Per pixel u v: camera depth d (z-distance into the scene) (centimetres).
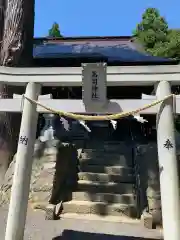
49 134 1002
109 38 1484
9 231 428
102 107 443
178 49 1175
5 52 732
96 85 427
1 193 732
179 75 436
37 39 1465
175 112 427
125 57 862
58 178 755
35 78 478
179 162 673
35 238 526
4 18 771
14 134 759
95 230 582
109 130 1308
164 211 399
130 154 887
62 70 470
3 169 750
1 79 482
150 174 691
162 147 420
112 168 822
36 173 751
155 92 454
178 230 386
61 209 691
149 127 1243
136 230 591
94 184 767
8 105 480
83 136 1189
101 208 687
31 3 820
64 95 1002
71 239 528
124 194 733
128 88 930
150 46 1380
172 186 402
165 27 1488
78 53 878
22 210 439
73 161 870
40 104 453
